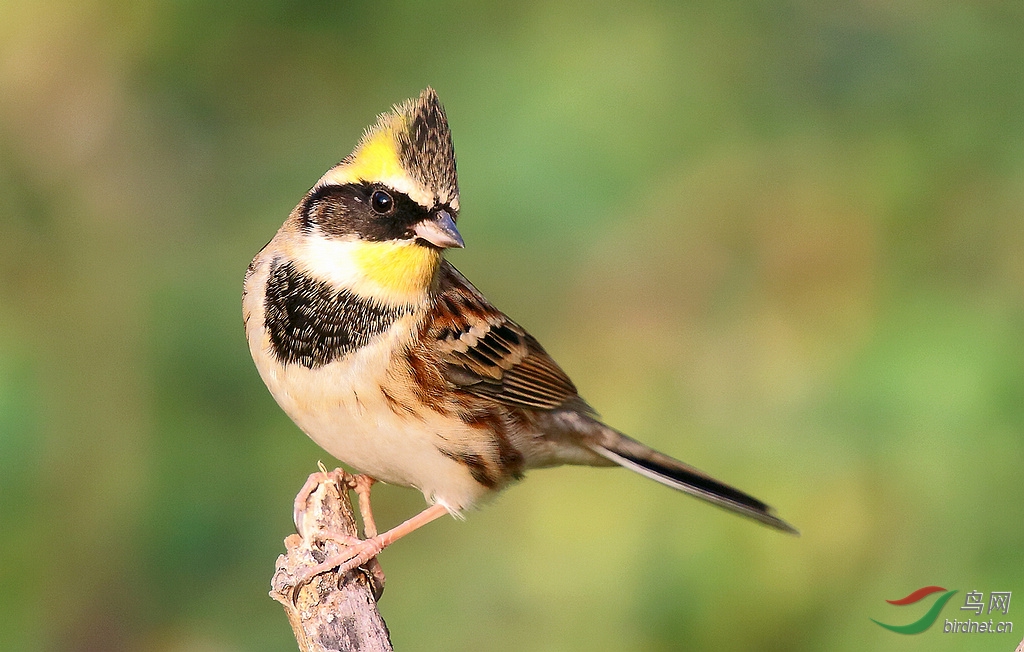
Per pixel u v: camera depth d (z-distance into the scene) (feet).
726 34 44.83
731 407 42.34
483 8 45.19
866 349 41.01
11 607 38.60
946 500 38.04
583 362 44.14
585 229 42.09
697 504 39.75
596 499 40.75
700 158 44.37
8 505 38.50
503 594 40.27
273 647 38.40
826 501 39.01
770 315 44.01
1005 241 43.14
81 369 41.14
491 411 29.55
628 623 38.96
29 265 42.86
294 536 27.68
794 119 44.57
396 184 27.32
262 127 45.21
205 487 39.58
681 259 44.24
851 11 45.11
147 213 43.83
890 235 44.01
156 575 39.09
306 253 27.89
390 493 41.57
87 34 43.73
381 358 27.53
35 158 43.73
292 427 40.40
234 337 41.06
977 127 43.96
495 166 41.81
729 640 38.60
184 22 43.93
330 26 45.01
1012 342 39.60
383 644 25.48
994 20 44.83
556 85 43.11
